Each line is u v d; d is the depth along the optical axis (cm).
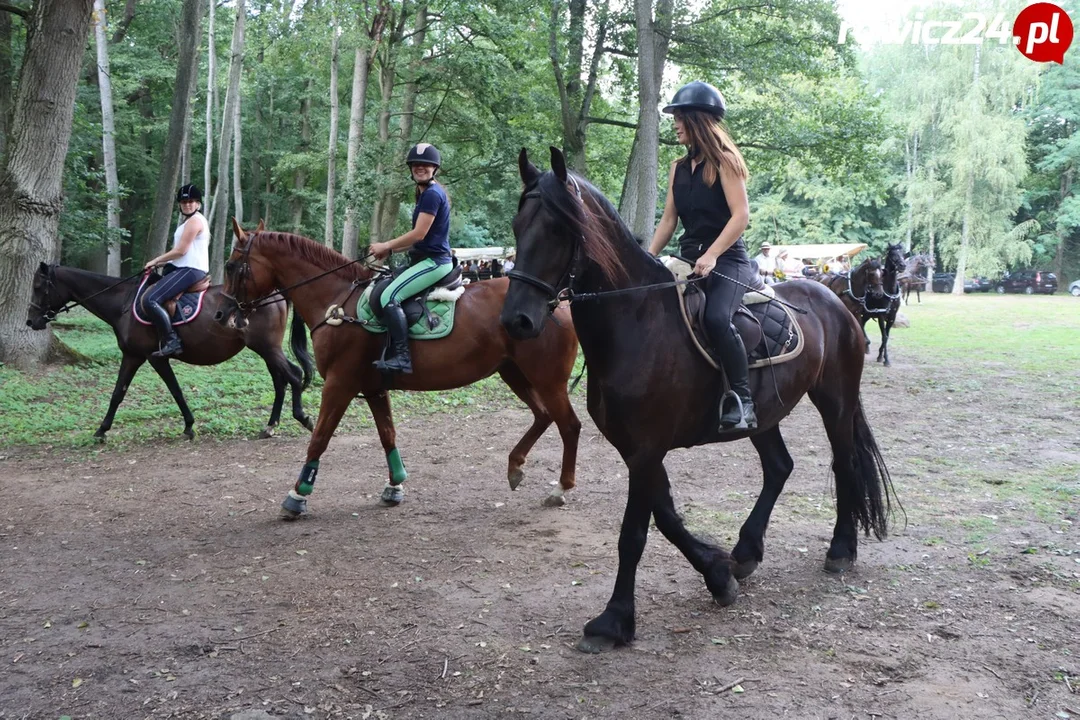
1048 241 4444
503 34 1708
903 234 4759
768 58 1644
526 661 339
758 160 1869
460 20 1694
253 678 325
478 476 670
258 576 441
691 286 370
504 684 319
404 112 1956
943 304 3266
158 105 3128
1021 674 322
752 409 360
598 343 353
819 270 2819
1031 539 496
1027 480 646
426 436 828
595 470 691
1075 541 490
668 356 352
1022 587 418
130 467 688
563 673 328
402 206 2808
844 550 440
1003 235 4162
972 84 4144
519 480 610
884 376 1303
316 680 323
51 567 456
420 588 422
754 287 394
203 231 782
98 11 1873
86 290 780
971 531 512
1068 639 354
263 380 1120
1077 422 906
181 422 869
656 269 365
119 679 325
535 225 322
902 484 638
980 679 319
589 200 347
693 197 375
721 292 366
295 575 442
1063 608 388
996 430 866
